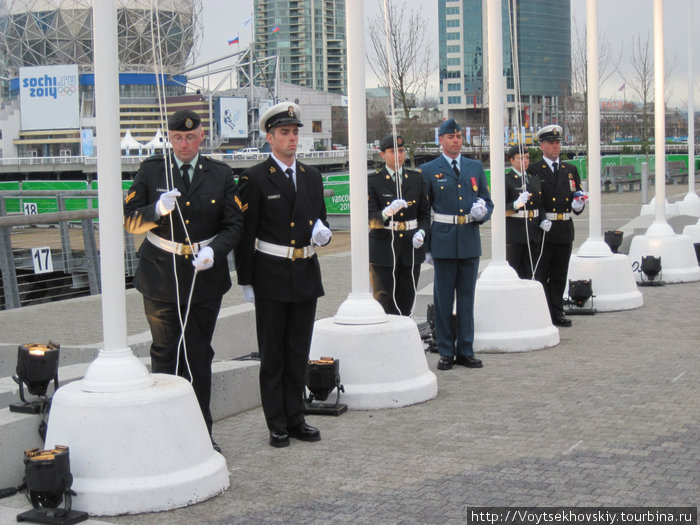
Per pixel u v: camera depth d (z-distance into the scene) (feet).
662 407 22.34
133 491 16.05
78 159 201.67
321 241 20.33
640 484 16.71
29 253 49.70
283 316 20.48
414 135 111.55
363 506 16.11
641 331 33.35
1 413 18.07
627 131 246.88
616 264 38.65
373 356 23.38
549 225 33.68
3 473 17.28
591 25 39.83
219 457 17.53
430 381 24.07
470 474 17.69
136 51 212.64
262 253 20.36
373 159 96.63
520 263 34.81
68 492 15.61
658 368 26.89
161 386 17.28
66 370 21.53
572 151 168.76
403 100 97.14
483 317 30.53
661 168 48.08
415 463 18.56
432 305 31.24
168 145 19.77
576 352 29.91
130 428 16.31
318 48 334.44
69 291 47.93
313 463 18.86
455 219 27.68
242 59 258.16
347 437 20.77
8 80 272.10
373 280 29.99
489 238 70.69
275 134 20.31
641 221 62.34
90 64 256.32
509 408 22.82
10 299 41.14
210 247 18.76
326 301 39.27
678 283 46.42
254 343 31.96
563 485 16.81
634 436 19.90
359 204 24.06
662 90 48.55
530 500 16.06
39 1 255.29
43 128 250.98
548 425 21.07
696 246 50.85
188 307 19.20
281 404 20.43
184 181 19.35
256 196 20.25
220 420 22.85
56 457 15.37
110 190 16.94
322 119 271.90
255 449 20.11
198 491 16.58
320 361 22.67
